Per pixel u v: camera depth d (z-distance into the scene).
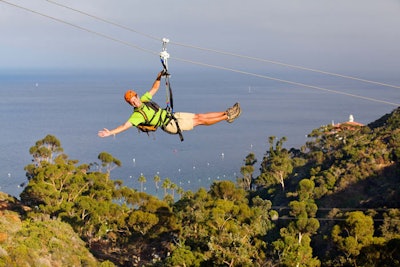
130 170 184.25
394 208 68.06
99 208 59.12
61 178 69.38
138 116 11.86
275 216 71.69
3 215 53.12
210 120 12.74
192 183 161.62
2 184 154.62
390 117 111.12
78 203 60.38
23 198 65.62
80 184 69.69
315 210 67.44
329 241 61.41
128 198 66.25
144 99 12.25
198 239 49.47
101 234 57.25
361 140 100.56
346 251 45.75
